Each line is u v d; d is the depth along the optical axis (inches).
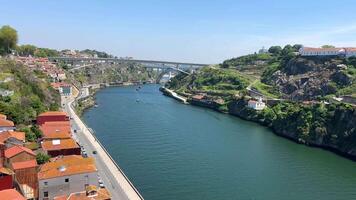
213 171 3951.8
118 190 3043.8
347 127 5428.2
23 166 2748.5
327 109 6038.4
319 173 4111.7
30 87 6077.8
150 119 7096.5
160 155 4466.0
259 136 6082.7
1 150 3068.4
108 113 7544.3
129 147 4768.7
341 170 4274.1
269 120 7155.5
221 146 5162.4
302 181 3796.8
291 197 3324.3
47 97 6673.2
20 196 2130.9
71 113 6579.7
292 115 6373.0
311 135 5797.2
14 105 4891.7
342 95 7416.3
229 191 3383.4
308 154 5039.4
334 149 5433.1
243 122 7519.7
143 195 3166.8
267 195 3341.5
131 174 3688.5
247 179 3762.3
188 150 4800.7
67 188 2763.3
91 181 2856.8
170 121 7037.4
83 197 2561.5
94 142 4601.4
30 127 4384.8
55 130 4303.6
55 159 3171.8
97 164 3678.6
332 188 3612.2
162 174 3745.1
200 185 3494.1
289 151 5123.0
